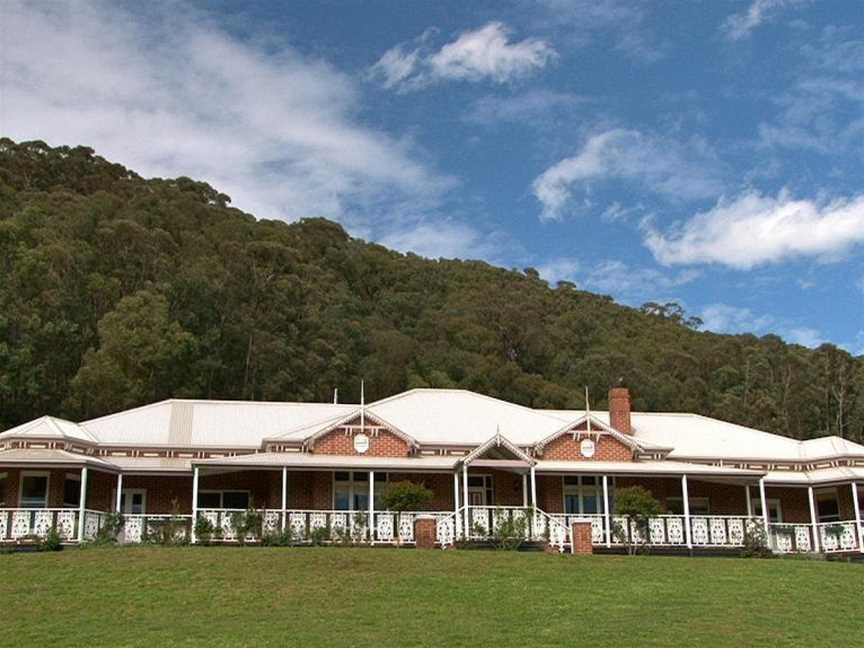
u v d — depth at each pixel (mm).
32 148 114062
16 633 22859
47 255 70438
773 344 99562
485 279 119250
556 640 22797
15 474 37656
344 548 33094
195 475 36500
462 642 22484
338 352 83688
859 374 92875
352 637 22719
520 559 31969
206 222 105500
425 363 88938
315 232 113812
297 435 40375
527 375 89688
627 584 29078
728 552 38531
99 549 32031
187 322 74000
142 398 65875
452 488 40656
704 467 40938
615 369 89438
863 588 30203
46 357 65062
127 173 123875
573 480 41625
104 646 21828
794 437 89938
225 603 25766
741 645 22891
